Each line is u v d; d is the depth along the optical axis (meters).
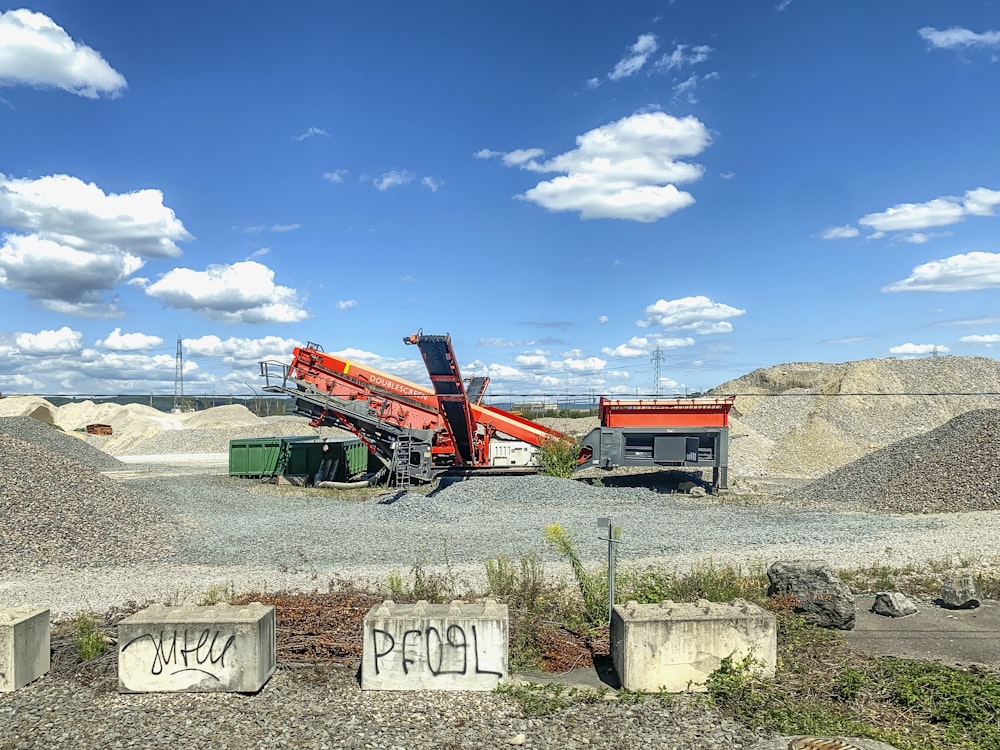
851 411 48.31
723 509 22.36
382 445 28.44
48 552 14.92
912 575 12.43
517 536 16.97
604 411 28.22
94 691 7.64
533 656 8.43
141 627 7.55
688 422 27.69
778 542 16.23
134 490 25.33
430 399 27.75
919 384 51.59
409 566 13.96
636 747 6.25
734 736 6.41
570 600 10.64
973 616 9.96
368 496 25.39
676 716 6.82
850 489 25.27
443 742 6.38
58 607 11.35
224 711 7.09
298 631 9.20
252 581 12.83
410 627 7.53
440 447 27.78
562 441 28.14
